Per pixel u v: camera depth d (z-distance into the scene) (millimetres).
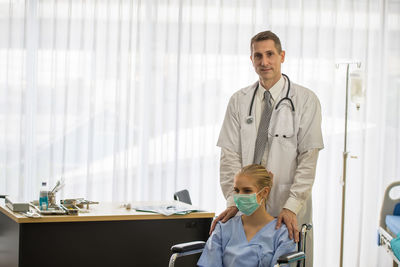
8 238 3193
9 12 4434
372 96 4691
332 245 4676
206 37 4590
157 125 4605
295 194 2578
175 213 3193
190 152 4590
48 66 4500
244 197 2396
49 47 4496
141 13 4543
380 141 4723
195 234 3344
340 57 4695
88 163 4508
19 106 4484
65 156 4504
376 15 4699
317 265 4637
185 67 4602
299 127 2680
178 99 4570
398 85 4684
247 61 4637
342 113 4676
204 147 4594
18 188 4480
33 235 3025
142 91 4605
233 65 4613
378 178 4707
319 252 4633
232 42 4613
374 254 4703
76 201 3361
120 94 4535
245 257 2408
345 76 4680
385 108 4695
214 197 4598
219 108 4605
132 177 4551
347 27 4688
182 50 4598
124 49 4562
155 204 3547
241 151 2779
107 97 4543
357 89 3658
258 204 2418
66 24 4504
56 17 4480
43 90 4500
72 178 4523
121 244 3199
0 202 3506
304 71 4664
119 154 4539
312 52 4656
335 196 4672
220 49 4594
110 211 3217
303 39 4641
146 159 4629
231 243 2473
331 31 4660
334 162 4680
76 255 3109
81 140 4535
